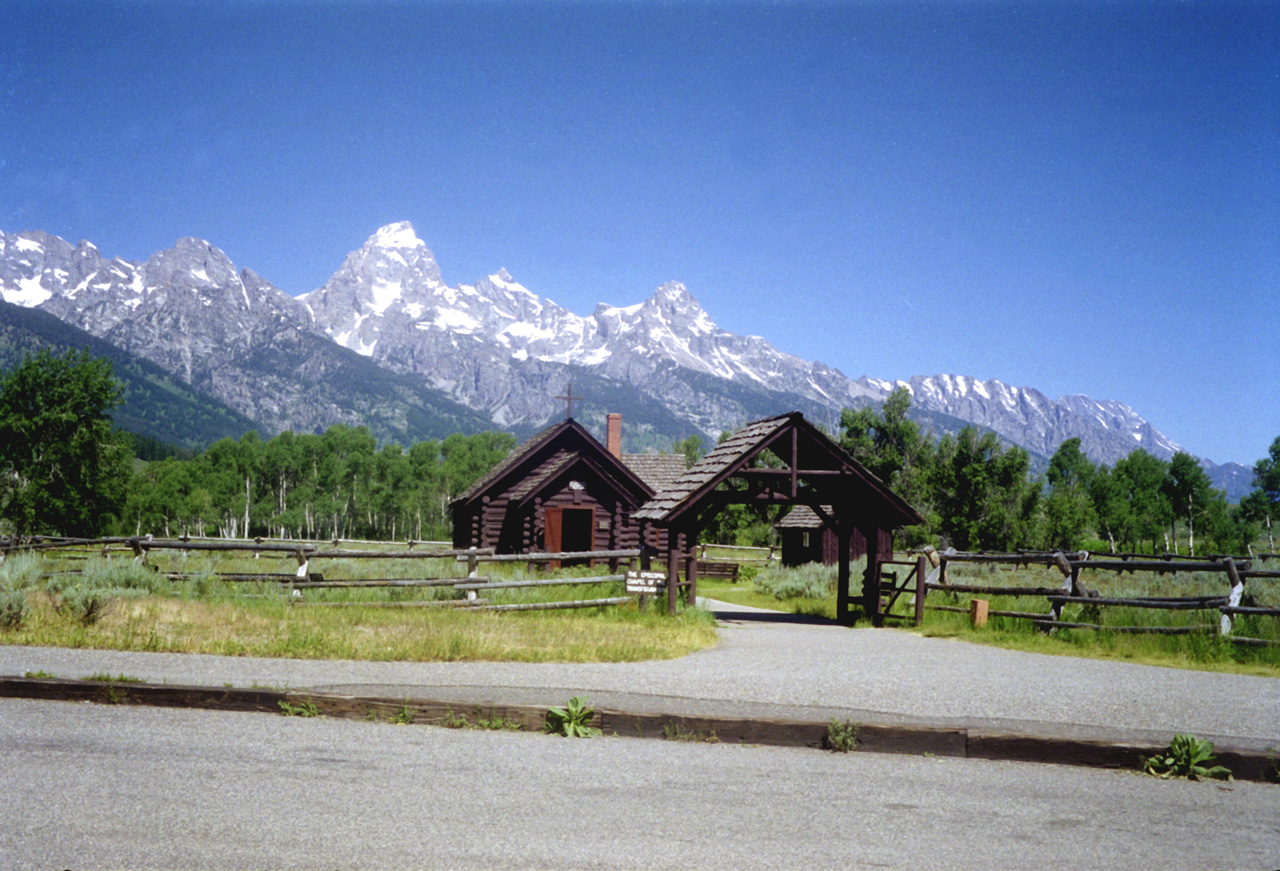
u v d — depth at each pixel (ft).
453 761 22.76
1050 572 113.09
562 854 16.78
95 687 27.66
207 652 35.78
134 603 47.80
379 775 21.29
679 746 25.26
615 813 19.22
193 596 54.39
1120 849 18.16
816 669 37.52
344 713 27.02
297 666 33.60
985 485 157.28
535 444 116.67
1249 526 325.83
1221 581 88.28
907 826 19.15
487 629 45.62
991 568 118.42
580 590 62.59
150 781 20.13
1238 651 42.55
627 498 116.57
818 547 134.62
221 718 26.30
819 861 16.93
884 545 128.47
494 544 117.19
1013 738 24.98
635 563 105.81
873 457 186.60
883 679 35.09
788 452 67.56
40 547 91.20
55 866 15.31
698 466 68.54
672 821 18.86
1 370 188.96
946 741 25.26
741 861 16.78
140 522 399.03
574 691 30.17
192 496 452.35
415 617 49.39
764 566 149.48
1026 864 17.16
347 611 50.88
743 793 21.02
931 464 178.40
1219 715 29.09
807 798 20.83
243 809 18.54
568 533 126.11
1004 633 52.03
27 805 18.28
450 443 566.36
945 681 34.88
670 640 45.52
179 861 15.75
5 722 24.77
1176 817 20.35
